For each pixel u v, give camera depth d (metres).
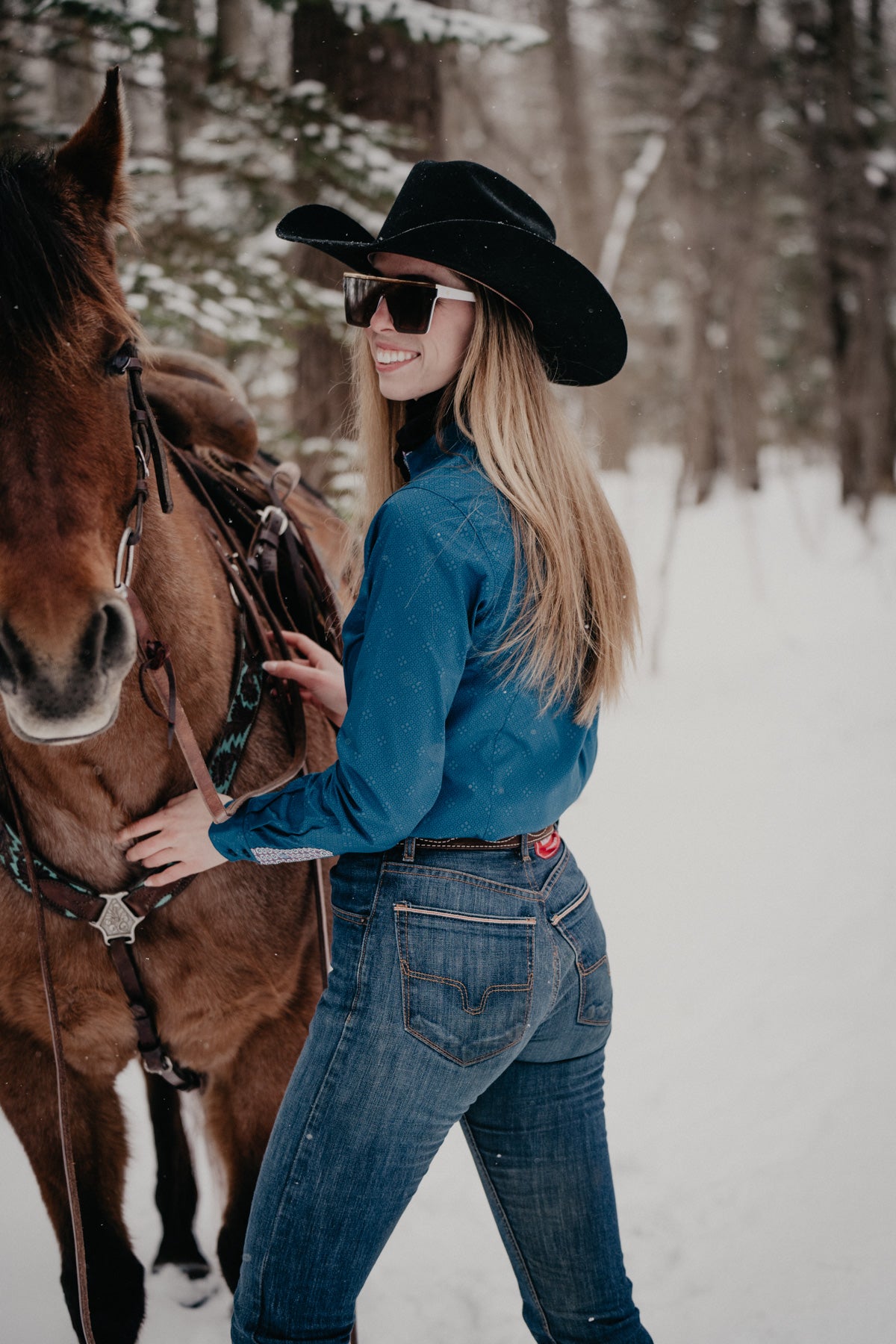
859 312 15.85
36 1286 2.32
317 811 1.29
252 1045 1.87
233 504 2.14
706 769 5.43
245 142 5.39
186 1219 2.29
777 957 3.48
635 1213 2.42
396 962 1.30
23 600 1.30
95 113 1.57
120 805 1.67
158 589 1.68
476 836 1.32
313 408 6.21
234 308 5.03
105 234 1.57
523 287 1.35
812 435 22.59
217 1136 1.90
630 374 22.05
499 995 1.31
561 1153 1.44
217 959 1.77
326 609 2.24
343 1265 1.33
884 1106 2.66
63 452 1.34
